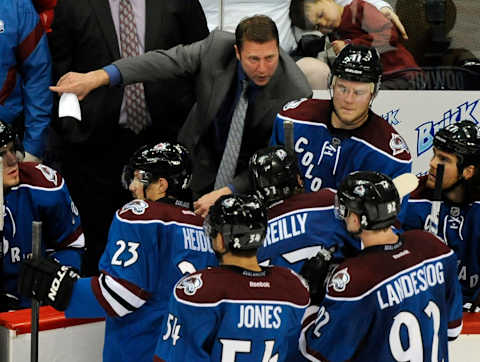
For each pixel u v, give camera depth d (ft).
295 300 33.63
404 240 35.83
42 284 37.81
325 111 44.60
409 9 58.03
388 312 34.12
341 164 44.34
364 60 41.75
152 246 38.04
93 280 37.91
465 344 44.06
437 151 45.42
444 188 45.80
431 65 58.44
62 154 59.00
